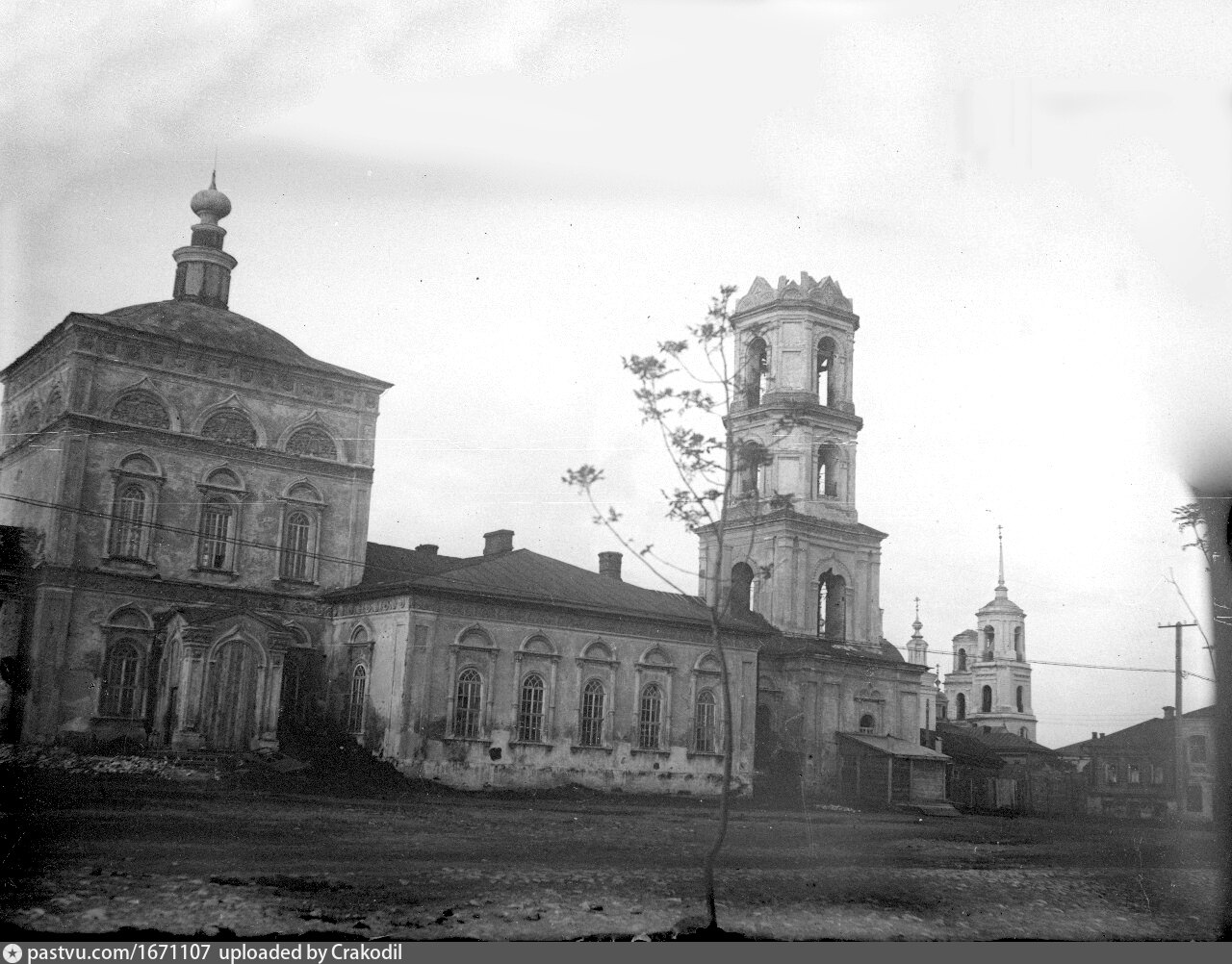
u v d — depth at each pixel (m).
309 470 44.72
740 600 56.94
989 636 66.69
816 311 59.94
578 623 45.59
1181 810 42.16
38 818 23.62
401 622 41.00
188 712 38.41
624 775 45.88
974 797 58.47
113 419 40.44
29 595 38.81
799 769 54.09
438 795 39.16
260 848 21.98
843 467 60.03
